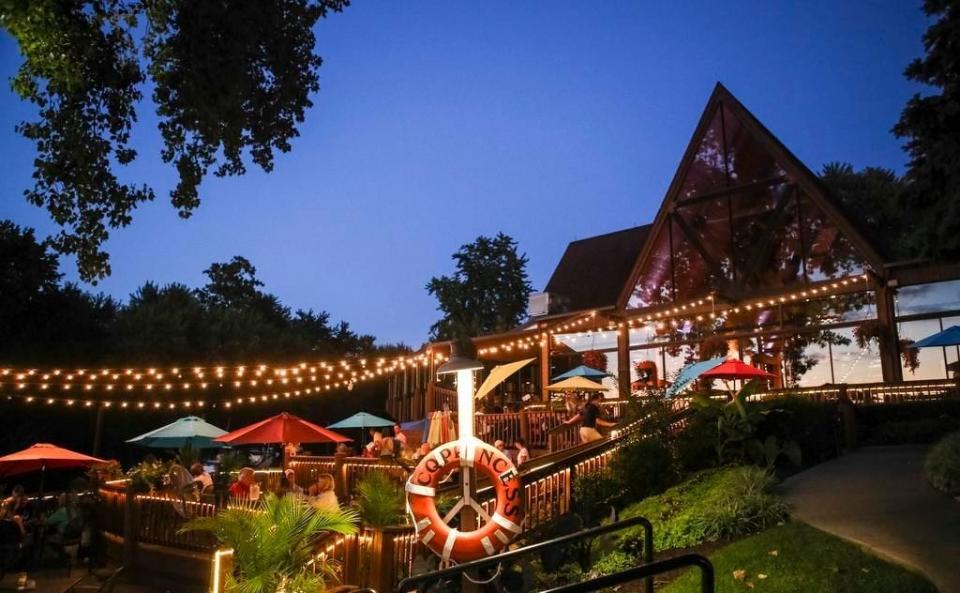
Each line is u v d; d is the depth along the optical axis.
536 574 9.00
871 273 22.47
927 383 18.12
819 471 12.39
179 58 13.20
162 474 17.55
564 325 27.27
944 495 9.73
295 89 14.93
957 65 11.53
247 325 43.09
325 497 13.51
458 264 49.16
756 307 25.11
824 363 23.70
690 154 28.11
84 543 17.11
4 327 30.11
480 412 21.30
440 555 7.52
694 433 12.57
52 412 30.23
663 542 9.16
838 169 39.56
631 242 35.00
